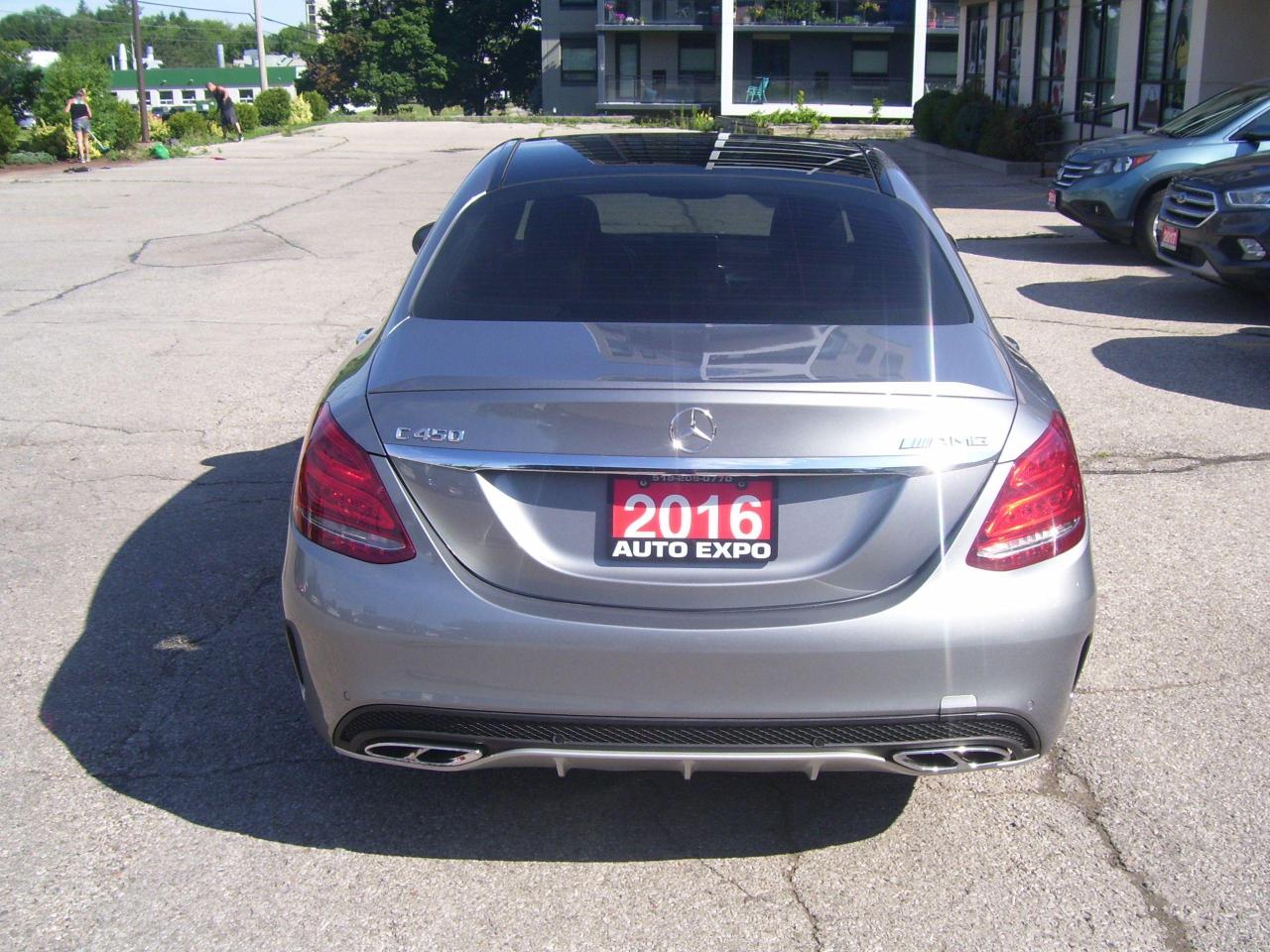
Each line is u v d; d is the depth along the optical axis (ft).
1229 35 58.75
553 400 8.55
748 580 8.64
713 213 11.31
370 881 9.62
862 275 10.49
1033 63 86.99
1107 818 10.45
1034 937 9.04
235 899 9.38
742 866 9.86
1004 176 72.28
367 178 68.54
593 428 8.52
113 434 21.16
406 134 112.78
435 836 10.20
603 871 9.78
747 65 169.78
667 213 11.30
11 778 10.90
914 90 157.38
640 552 8.64
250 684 12.62
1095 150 40.98
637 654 8.50
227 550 16.08
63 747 11.43
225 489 18.45
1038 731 9.04
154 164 79.30
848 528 8.66
